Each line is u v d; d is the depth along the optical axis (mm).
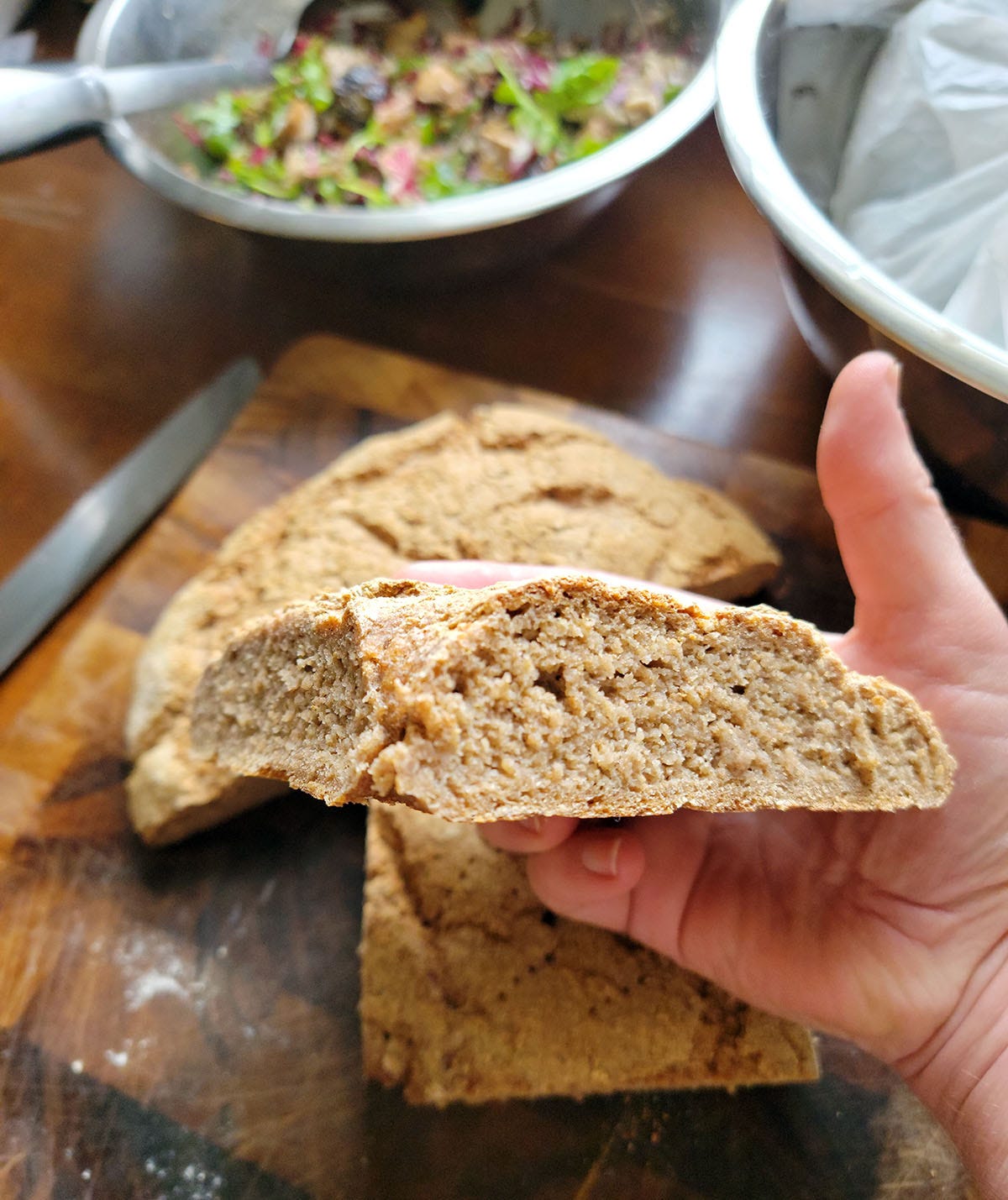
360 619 182
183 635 321
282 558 324
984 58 307
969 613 248
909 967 240
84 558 349
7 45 459
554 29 449
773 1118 266
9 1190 260
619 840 252
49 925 296
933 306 309
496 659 175
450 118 416
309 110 412
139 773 303
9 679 337
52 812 312
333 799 178
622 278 431
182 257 456
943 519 252
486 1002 271
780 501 357
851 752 191
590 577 180
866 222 326
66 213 471
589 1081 264
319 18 445
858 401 247
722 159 456
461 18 453
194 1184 261
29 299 445
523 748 177
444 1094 264
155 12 400
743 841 270
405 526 325
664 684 186
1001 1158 222
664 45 422
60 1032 281
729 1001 271
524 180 400
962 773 240
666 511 329
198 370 423
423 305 432
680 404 395
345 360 396
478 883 286
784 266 317
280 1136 267
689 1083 265
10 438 406
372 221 351
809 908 256
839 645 269
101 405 416
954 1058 234
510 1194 259
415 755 168
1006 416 269
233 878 304
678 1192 258
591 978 273
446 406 385
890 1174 259
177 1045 280
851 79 334
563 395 401
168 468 370
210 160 422
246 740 217
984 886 240
